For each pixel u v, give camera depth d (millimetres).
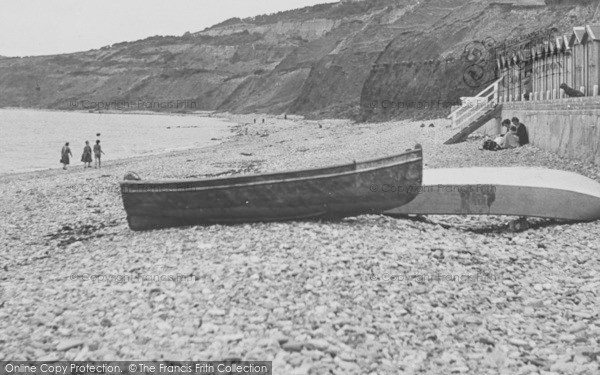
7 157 58812
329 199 14148
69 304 9391
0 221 20047
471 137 36312
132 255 12320
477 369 7109
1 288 10797
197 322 8250
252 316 8391
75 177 36031
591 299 9336
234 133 99625
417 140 39125
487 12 76812
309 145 50875
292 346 7367
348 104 121312
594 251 11859
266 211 14461
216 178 14500
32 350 7676
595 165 19609
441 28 86125
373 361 7137
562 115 23016
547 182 14336
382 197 14250
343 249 11602
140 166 41156
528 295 9586
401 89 82438
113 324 8438
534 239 13219
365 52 137625
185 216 14992
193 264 11086
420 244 12203
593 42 22922
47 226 18609
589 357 7379
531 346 7762
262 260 10945
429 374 6930
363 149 37750
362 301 8930
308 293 9180
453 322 8398
